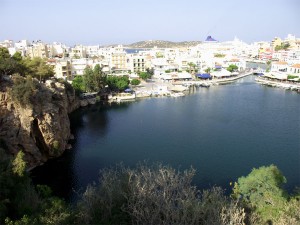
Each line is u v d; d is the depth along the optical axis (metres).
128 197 36.22
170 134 92.88
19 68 96.62
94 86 146.25
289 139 86.56
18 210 32.44
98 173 65.94
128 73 198.50
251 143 83.38
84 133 95.25
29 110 69.12
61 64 151.75
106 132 96.06
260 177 42.84
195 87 185.12
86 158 74.50
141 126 102.38
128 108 131.12
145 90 165.50
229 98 148.88
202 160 71.88
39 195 41.47
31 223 27.22
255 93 162.12
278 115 114.38
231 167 67.56
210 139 87.44
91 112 124.44
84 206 34.28
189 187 42.06
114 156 75.56
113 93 155.50
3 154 44.28
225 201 38.19
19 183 37.59
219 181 60.97
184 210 32.91
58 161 72.75
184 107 130.62
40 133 72.12
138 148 81.00
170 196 37.75
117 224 32.75
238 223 33.06
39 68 108.94
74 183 61.38
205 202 36.62
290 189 57.47
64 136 82.31
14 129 66.88
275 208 39.19
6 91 68.88
